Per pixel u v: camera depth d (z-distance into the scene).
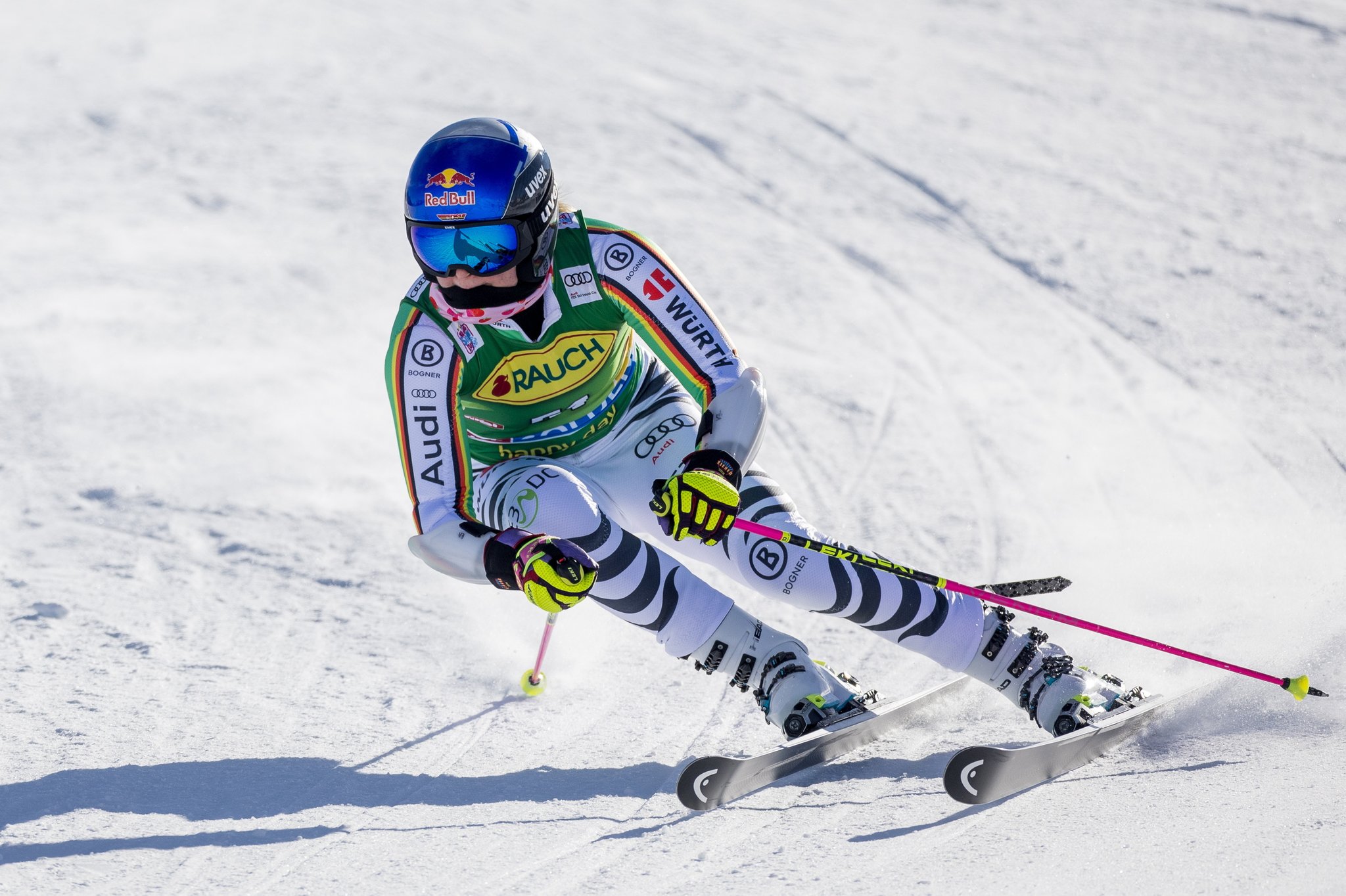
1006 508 19.59
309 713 13.26
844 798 10.83
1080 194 35.78
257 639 15.29
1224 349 26.08
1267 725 11.48
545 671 14.53
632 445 12.56
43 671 14.22
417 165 10.75
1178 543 17.97
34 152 40.44
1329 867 8.04
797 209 35.94
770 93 45.50
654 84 46.50
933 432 22.78
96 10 54.75
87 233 34.31
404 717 13.22
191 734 12.66
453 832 10.51
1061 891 8.31
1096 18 52.16
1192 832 9.09
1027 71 46.62
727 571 12.16
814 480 20.95
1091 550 17.89
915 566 17.58
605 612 16.31
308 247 33.53
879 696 13.45
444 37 51.84
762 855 9.68
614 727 12.91
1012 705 12.95
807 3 56.34
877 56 49.22
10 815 10.80
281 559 17.86
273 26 52.94
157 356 26.83
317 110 44.03
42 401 24.25
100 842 10.32
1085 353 26.52
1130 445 22.06
